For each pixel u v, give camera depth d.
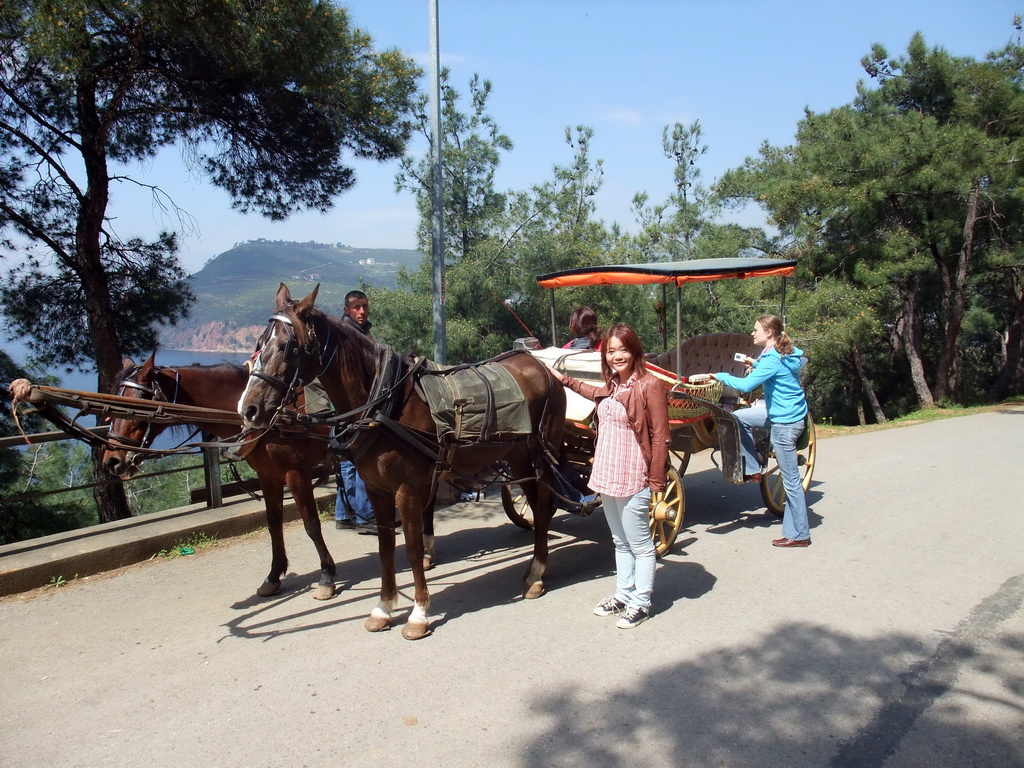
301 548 6.28
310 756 3.22
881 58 18.83
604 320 13.33
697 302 15.12
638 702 3.61
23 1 7.50
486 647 4.26
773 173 19.42
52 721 3.58
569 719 3.46
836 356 19.27
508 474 5.77
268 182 11.24
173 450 4.35
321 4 8.77
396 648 4.28
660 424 4.30
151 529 6.14
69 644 4.43
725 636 4.34
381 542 4.55
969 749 3.18
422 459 4.38
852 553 5.79
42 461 14.98
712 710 3.52
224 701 3.72
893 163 16.19
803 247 18.09
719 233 18.25
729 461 6.12
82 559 5.55
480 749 3.24
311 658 4.18
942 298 22.33
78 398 4.20
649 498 4.46
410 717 3.51
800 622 4.51
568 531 6.75
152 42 8.80
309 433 4.94
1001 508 7.04
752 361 6.09
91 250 10.33
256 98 9.98
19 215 10.62
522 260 12.98
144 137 10.67
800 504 5.93
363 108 10.25
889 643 4.20
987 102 16.98
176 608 4.98
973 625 4.43
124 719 3.58
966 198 17.91
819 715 3.46
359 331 4.46
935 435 11.88
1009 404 17.81
